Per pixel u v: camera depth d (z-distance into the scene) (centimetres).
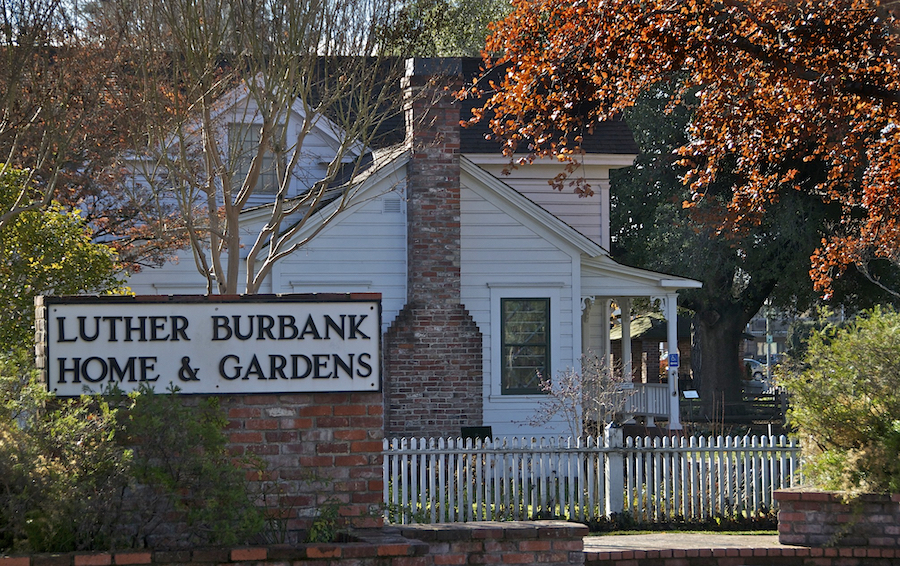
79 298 662
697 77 1390
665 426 2180
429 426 1661
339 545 618
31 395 645
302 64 1352
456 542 657
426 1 1633
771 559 938
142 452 637
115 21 1334
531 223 1808
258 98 1345
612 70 1390
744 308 3403
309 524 666
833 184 1673
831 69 1305
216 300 671
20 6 1245
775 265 2975
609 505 1240
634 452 1249
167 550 605
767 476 1246
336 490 672
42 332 669
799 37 1298
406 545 625
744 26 1311
